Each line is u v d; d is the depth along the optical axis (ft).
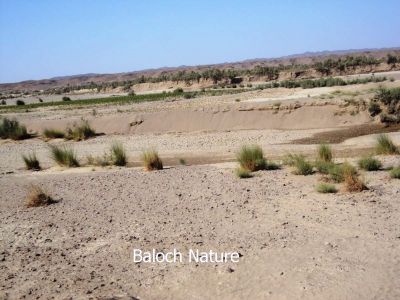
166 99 201.46
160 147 92.73
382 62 358.23
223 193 43.32
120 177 56.54
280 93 169.58
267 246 28.27
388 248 26.48
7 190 53.93
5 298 23.44
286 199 39.32
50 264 28.17
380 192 39.09
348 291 21.57
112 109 163.02
